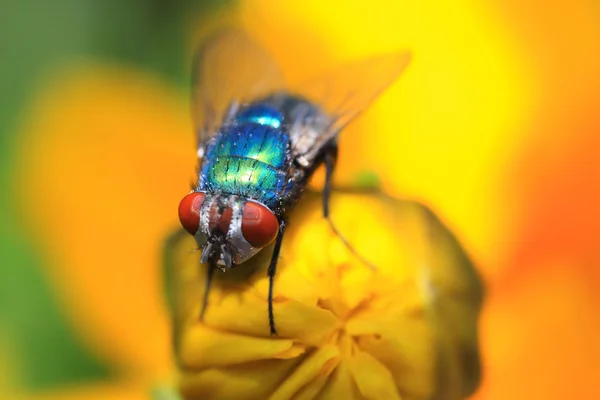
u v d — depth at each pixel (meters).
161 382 0.09
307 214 0.09
